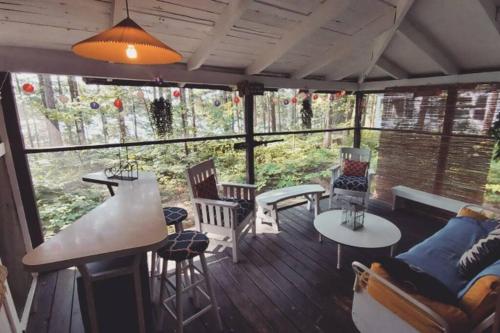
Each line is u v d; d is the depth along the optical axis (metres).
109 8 1.92
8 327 1.47
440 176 3.60
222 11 2.13
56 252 1.14
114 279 1.36
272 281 2.37
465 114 3.28
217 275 2.46
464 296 1.40
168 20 2.13
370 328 1.64
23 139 2.28
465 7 2.31
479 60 3.04
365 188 3.58
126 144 2.73
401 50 3.30
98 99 3.53
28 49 2.12
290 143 4.99
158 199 1.81
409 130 3.88
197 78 2.99
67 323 1.91
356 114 4.62
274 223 3.39
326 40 2.91
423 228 3.38
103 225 1.40
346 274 2.46
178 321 1.64
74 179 3.34
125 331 1.43
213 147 4.14
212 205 2.58
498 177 3.15
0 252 1.71
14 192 2.20
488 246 1.66
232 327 1.87
